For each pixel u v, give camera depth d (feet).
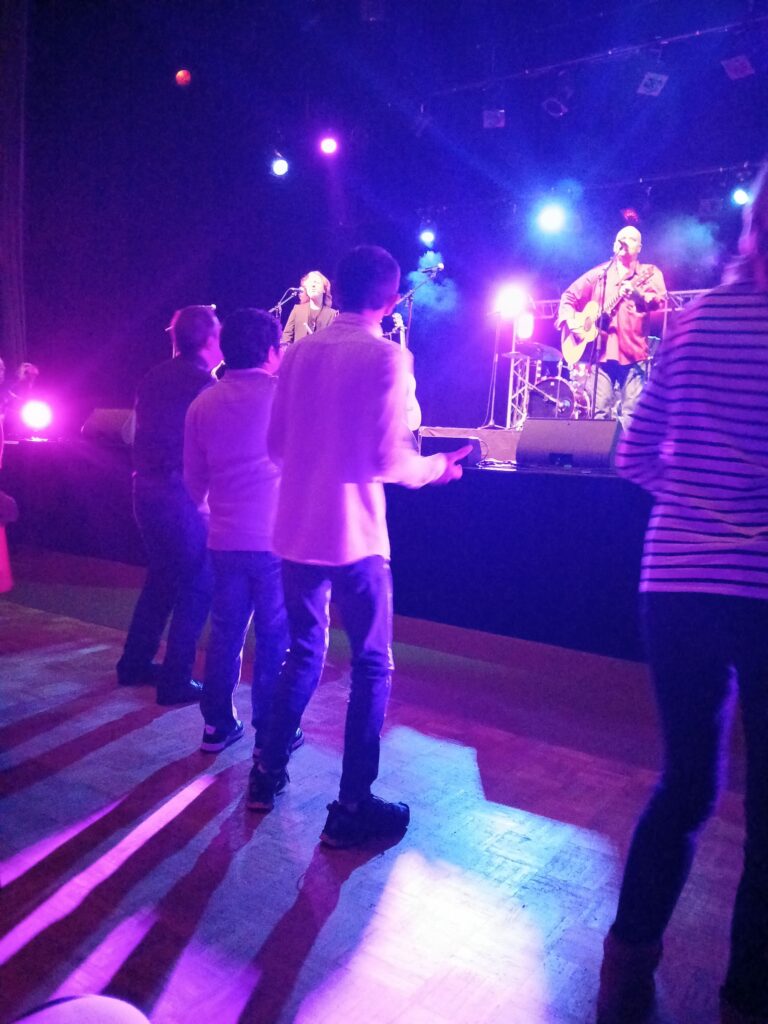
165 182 28.12
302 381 6.79
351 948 5.66
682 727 4.78
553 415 22.52
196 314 10.06
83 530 19.49
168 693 10.19
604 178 26.32
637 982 5.40
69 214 27.78
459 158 27.71
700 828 5.14
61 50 26.81
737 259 4.70
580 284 20.72
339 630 14.25
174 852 6.84
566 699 11.08
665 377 4.84
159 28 26.61
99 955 5.50
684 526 4.59
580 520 11.78
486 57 24.90
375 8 23.62
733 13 21.21
